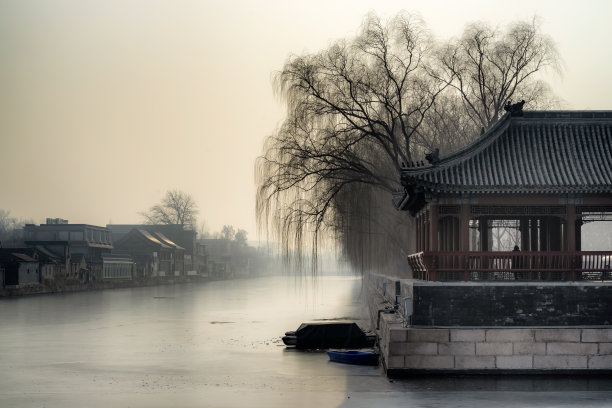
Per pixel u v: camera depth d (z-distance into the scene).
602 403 35.66
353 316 86.31
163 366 48.59
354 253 72.56
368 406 35.53
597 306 41.78
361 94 65.56
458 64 68.06
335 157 64.06
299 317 85.88
